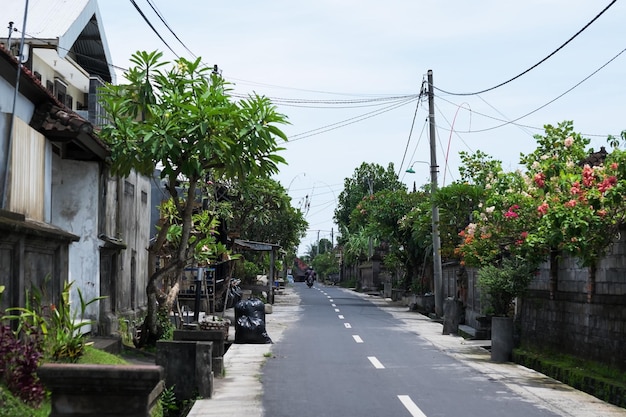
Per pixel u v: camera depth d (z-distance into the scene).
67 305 10.19
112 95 15.17
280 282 70.75
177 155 14.41
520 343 17.81
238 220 36.00
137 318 19.09
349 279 87.88
